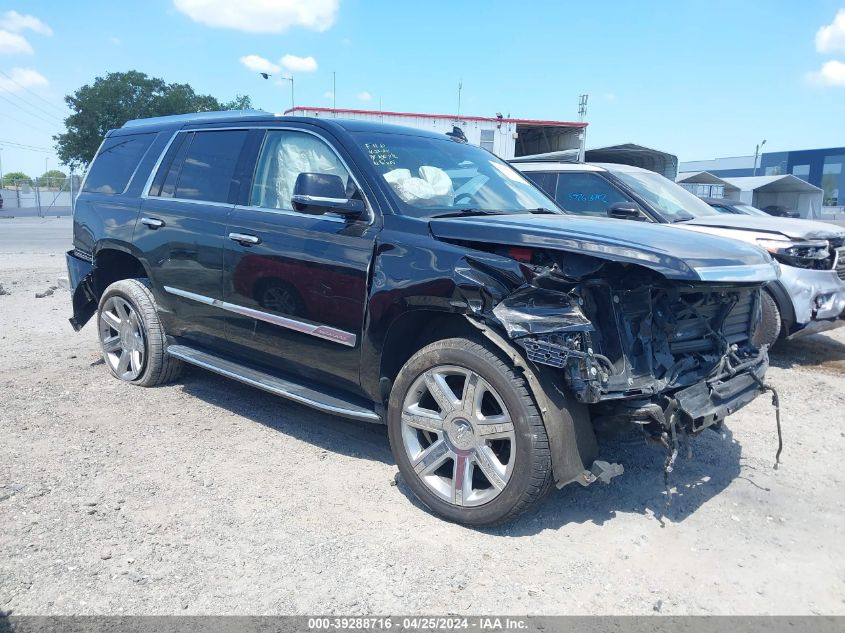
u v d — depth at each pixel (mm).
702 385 3365
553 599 2830
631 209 6379
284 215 4184
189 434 4496
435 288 3322
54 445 4246
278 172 4375
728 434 4754
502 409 3164
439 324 3609
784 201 35469
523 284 3115
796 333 6570
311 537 3250
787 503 3746
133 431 4523
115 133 6004
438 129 18688
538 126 20422
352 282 3703
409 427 3537
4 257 15508
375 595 2820
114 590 2797
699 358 3559
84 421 4676
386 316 3539
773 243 6461
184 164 5055
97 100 54750
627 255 3010
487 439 3227
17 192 42969
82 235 5773
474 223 3418
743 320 4012
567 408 3119
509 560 3100
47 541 3135
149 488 3703
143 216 5125
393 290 3494
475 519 3287
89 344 6988
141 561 3006
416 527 3371
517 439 3104
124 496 3600
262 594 2807
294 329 4031
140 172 5395
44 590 2775
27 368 5984
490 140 19312
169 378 5430
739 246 3582
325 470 4004
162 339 5227
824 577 3057
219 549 3127
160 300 5078
